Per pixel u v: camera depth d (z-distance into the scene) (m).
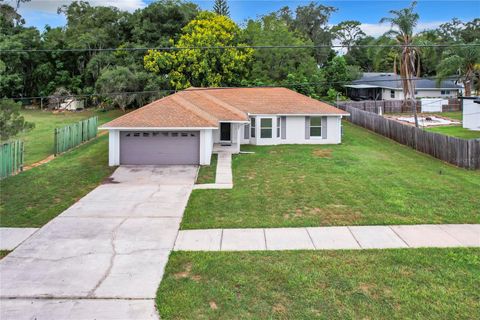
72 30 49.12
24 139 25.61
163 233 10.51
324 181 15.47
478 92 46.34
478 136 28.02
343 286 7.56
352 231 10.45
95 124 27.73
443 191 14.07
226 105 24.62
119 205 12.99
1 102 14.10
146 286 7.68
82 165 18.95
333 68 49.84
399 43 43.69
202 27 39.47
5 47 41.56
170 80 38.84
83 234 10.46
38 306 7.03
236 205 12.72
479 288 7.44
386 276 7.93
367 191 14.05
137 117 19.34
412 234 10.20
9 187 14.99
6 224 11.20
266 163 19.22
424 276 7.91
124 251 9.36
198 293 7.39
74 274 8.20
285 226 10.86
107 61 43.72
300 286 7.58
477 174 17.06
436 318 6.54
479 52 41.34
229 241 9.90
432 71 56.69
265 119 25.00
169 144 19.25
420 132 22.83
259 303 7.04
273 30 44.28
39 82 46.22
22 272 8.30
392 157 21.08
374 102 43.81
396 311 6.74
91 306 7.02
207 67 37.94
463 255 8.88
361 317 6.59
